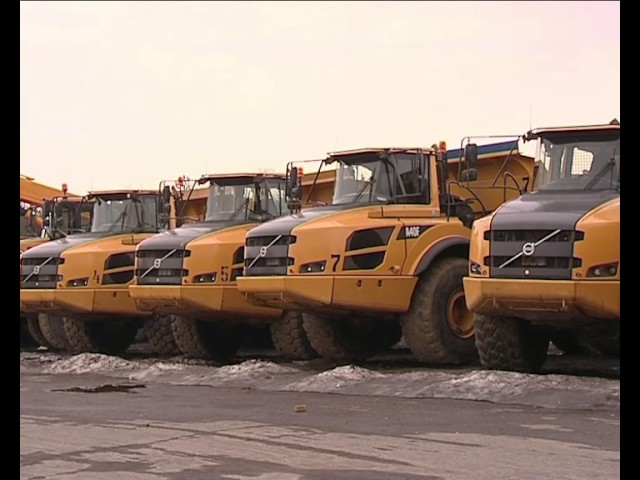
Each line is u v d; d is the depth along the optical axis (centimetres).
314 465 711
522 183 1366
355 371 1192
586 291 1002
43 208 1836
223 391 1183
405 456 733
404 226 1288
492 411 933
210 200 1576
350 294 1253
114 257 1656
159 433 866
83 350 1766
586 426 839
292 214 1359
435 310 1288
